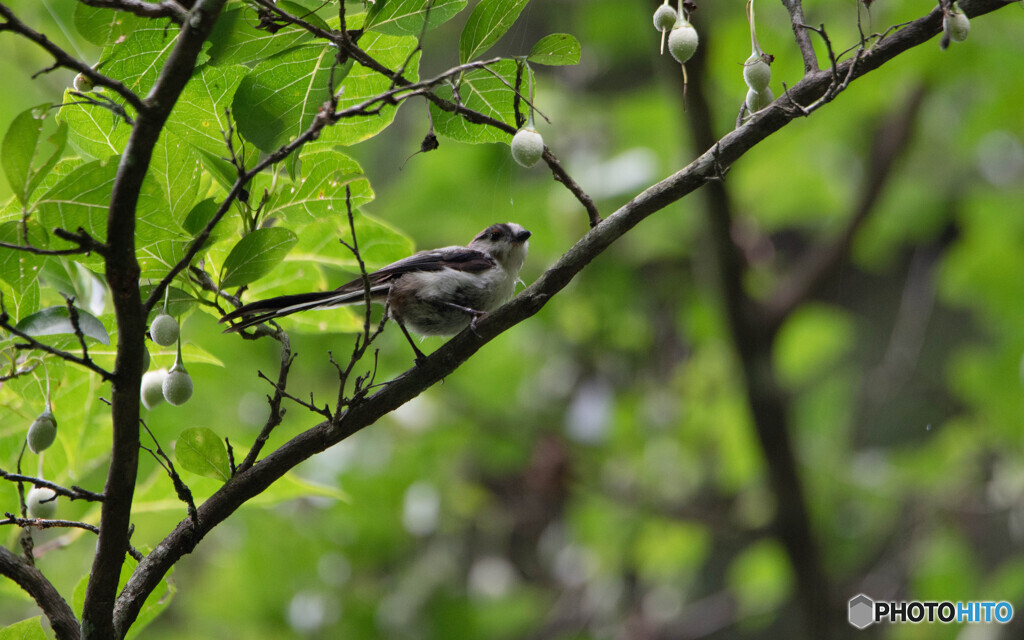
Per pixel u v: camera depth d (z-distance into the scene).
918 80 12.05
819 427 13.73
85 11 4.49
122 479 4.42
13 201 5.25
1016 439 12.90
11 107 12.31
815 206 14.20
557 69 14.02
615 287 13.34
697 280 13.08
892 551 14.16
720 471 13.70
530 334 13.85
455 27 14.00
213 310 6.53
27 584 4.83
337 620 11.51
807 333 13.88
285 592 11.60
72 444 6.87
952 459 13.46
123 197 3.96
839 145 14.20
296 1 5.52
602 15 13.45
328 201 5.65
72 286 6.25
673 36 4.88
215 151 5.47
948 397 16.41
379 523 11.96
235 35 4.92
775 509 11.73
